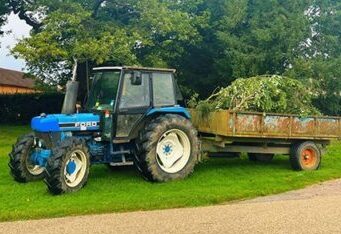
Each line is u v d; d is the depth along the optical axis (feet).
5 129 79.46
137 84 32.65
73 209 24.85
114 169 36.83
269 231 20.92
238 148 37.96
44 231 21.18
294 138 38.14
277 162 42.39
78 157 30.04
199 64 75.15
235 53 61.93
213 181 32.86
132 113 33.22
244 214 24.03
